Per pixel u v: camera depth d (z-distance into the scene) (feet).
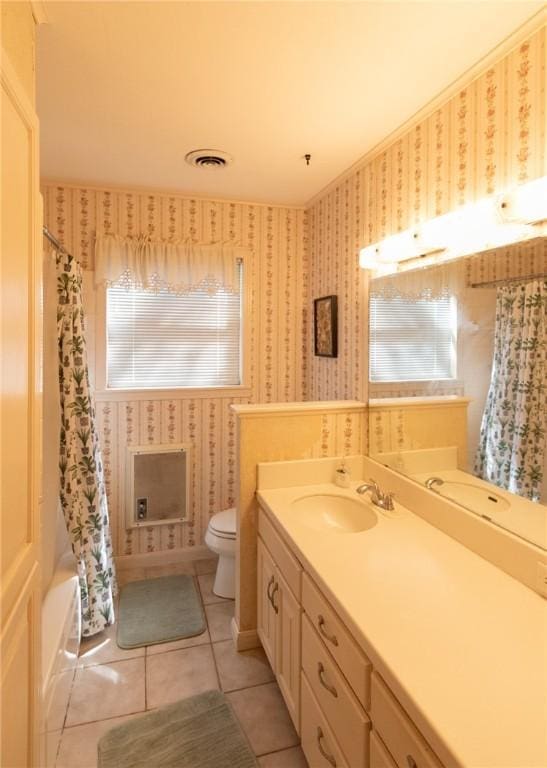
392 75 5.07
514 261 4.31
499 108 4.68
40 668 3.77
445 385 5.32
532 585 3.95
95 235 8.68
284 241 9.92
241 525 6.68
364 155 7.14
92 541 7.12
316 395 9.58
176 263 9.11
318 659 4.34
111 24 4.24
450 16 4.15
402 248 5.77
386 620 3.50
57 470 6.75
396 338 6.38
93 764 5.01
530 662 3.06
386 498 5.88
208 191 8.91
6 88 2.86
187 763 5.02
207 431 9.70
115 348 9.11
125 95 5.48
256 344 9.87
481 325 4.76
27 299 3.40
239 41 4.50
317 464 6.87
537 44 4.23
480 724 2.56
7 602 2.94
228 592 8.30
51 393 6.50
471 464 4.90
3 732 2.87
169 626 7.43
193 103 5.67
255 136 6.56
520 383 4.27
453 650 3.17
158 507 9.39
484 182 4.89
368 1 3.98
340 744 3.84
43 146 6.91
